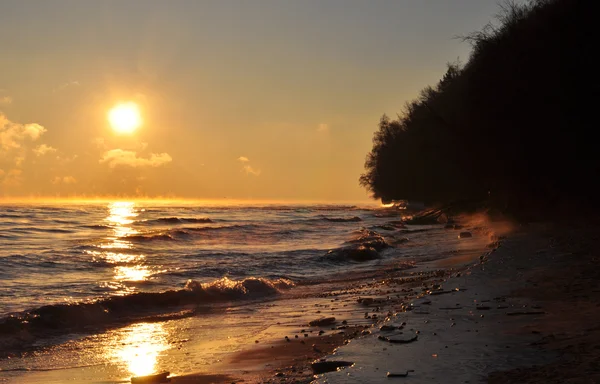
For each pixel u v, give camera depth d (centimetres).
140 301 1562
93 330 1295
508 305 956
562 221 2788
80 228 5159
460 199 5897
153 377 857
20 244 3503
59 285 1919
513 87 2770
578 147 2661
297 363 888
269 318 1360
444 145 4569
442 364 633
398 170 8481
